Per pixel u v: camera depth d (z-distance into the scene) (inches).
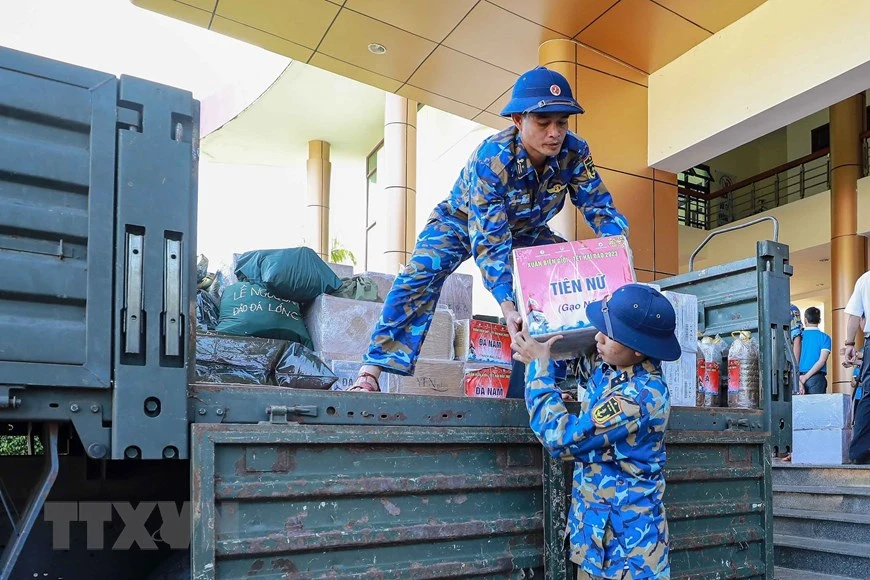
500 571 77.0
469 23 251.3
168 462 82.4
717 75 247.9
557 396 79.1
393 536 70.1
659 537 77.9
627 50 262.1
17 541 57.4
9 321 56.4
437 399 77.1
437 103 319.6
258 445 64.9
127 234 61.9
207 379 112.7
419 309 101.5
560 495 83.3
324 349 133.6
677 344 81.0
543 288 84.9
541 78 89.1
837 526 172.9
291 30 264.1
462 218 102.5
